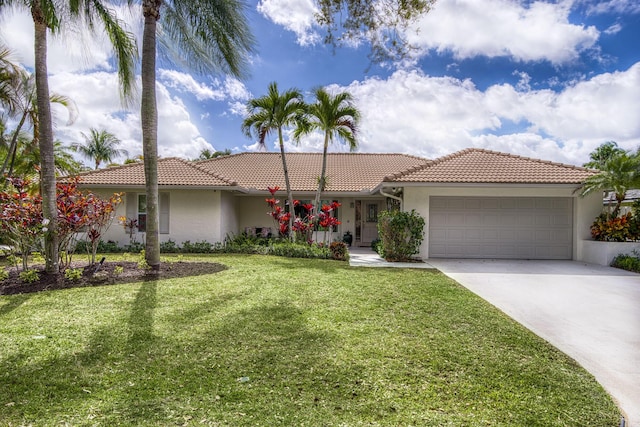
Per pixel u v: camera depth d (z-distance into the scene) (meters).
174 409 2.95
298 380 3.47
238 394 3.21
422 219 12.10
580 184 11.66
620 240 11.63
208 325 4.99
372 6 6.15
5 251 9.78
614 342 4.72
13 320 5.14
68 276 7.70
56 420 2.78
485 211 12.88
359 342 4.45
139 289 7.05
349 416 2.91
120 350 4.12
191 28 10.57
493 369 3.81
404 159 22.00
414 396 3.23
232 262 10.97
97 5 8.42
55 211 8.14
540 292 7.52
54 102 14.34
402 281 8.27
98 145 36.06
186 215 14.97
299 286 7.52
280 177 19.03
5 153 17.41
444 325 5.17
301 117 14.16
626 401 3.32
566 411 3.06
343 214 18.75
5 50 12.95
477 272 9.89
